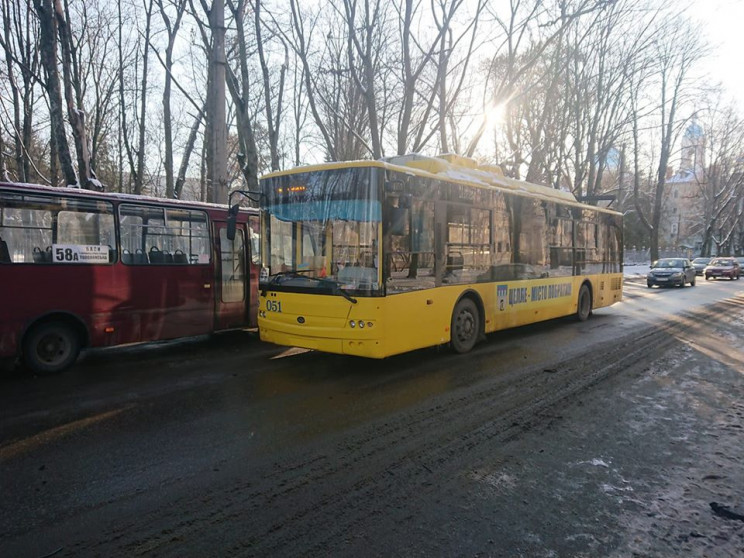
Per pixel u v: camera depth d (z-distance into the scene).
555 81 20.94
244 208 9.75
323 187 7.09
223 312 9.27
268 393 6.27
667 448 4.58
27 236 6.93
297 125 26.55
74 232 7.37
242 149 17.98
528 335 10.60
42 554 2.97
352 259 6.79
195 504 3.55
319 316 6.95
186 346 9.48
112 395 6.18
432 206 7.66
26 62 18.52
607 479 3.96
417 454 4.42
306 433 4.91
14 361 7.36
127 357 8.46
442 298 7.89
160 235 8.40
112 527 3.26
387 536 3.17
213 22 12.83
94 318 7.55
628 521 3.35
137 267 8.05
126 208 7.95
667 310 15.39
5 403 5.85
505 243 9.48
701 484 3.88
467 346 8.63
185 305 8.69
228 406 5.74
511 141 25.91
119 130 25.41
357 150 21.67
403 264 7.02
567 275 11.77
